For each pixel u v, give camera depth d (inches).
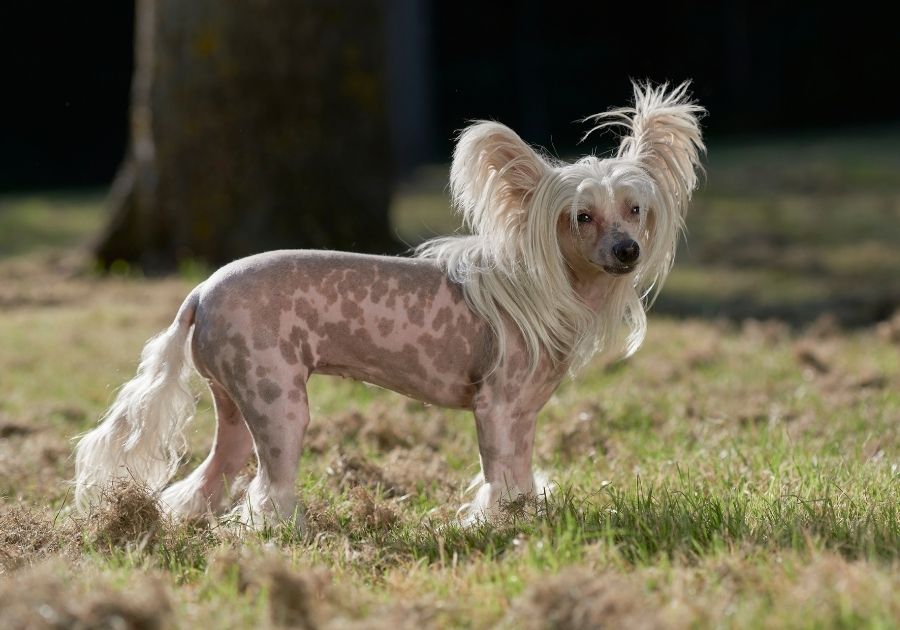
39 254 946.7
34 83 1720.0
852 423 404.2
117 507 272.7
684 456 359.6
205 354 280.5
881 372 493.0
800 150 1536.7
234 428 301.9
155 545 264.5
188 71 781.3
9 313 681.6
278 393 275.3
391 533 277.1
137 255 820.0
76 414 441.1
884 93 1867.6
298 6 777.6
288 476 277.6
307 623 205.0
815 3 1889.8
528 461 299.3
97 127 1764.3
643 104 305.7
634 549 243.9
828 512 272.7
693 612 202.8
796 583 216.8
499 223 294.2
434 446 394.3
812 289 786.2
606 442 384.8
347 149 801.6
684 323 648.4
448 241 302.8
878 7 1857.8
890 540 247.0
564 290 291.1
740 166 1405.0
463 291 288.2
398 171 1631.4
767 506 281.1
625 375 506.6
